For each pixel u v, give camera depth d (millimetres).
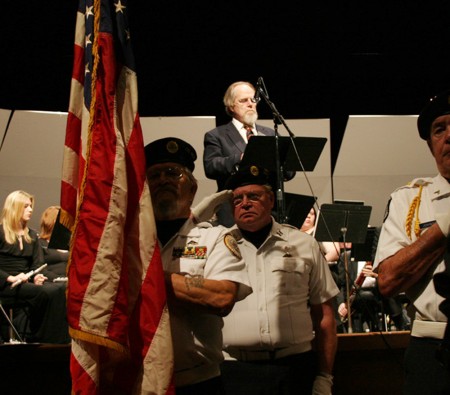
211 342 2699
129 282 2568
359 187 7223
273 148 4387
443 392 2299
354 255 5570
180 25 7613
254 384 3166
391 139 7242
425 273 2430
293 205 4715
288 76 8031
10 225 5766
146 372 2459
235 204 3453
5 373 3645
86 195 2598
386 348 3922
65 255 6008
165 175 2980
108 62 2721
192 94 7930
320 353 3344
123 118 2732
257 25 7727
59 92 7609
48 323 5332
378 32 7805
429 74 8023
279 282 3303
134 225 2631
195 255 2773
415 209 2582
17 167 6758
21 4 7055
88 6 2936
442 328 2354
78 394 2438
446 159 2541
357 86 8086
